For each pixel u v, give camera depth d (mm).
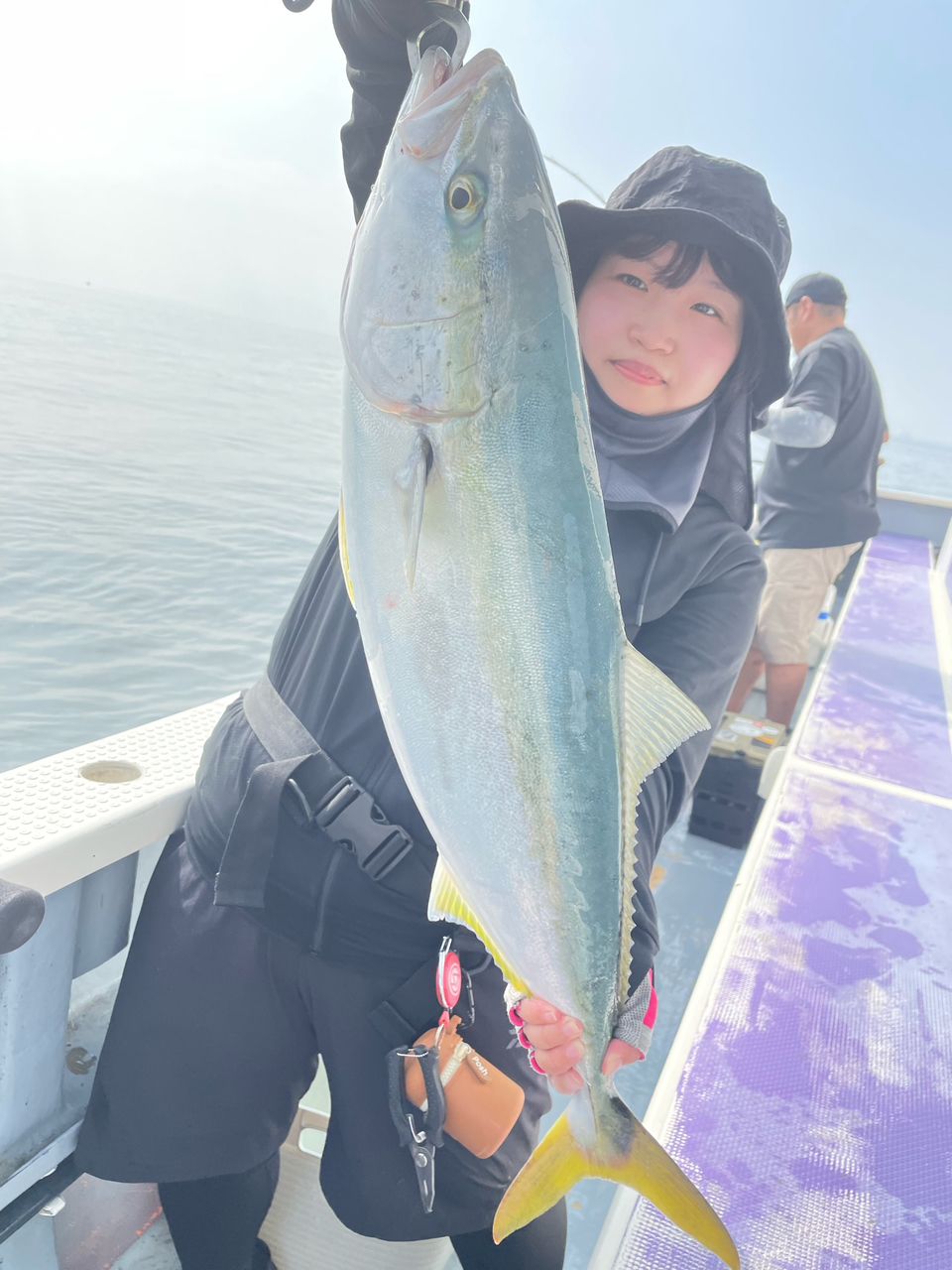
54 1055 1474
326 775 1279
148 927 1394
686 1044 1522
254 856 1271
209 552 8945
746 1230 1193
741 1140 1341
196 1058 1328
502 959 1023
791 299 4555
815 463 4188
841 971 1746
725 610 1388
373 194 903
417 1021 1303
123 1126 1358
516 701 906
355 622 1320
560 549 882
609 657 930
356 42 1159
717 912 2848
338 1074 1324
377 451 890
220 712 1901
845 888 2047
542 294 852
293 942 1287
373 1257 1546
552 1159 1057
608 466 1297
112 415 15906
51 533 8781
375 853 1251
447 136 854
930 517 7578
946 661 3996
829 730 3057
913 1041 1575
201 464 13086
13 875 1255
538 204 859
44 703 5645
